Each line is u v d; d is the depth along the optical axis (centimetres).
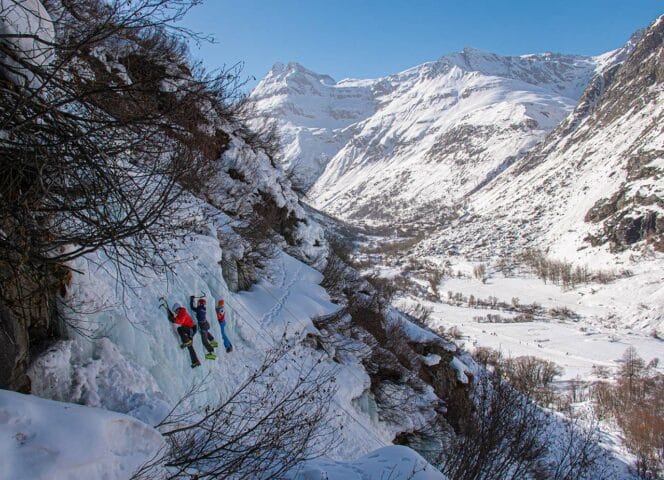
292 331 1459
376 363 1772
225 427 739
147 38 715
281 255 1875
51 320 708
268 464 618
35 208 521
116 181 538
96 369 750
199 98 614
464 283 13925
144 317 903
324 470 693
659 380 5503
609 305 11338
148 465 489
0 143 502
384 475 704
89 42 522
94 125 568
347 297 2039
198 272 1166
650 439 3312
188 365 972
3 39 493
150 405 751
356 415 1457
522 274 14275
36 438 399
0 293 567
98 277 831
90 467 419
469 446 1084
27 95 512
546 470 1226
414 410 1786
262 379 1170
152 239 682
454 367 2327
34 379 649
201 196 1516
